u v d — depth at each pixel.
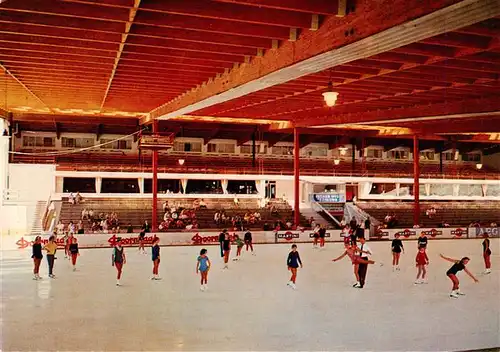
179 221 38.62
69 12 11.51
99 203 43.53
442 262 25.59
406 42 10.22
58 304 15.05
